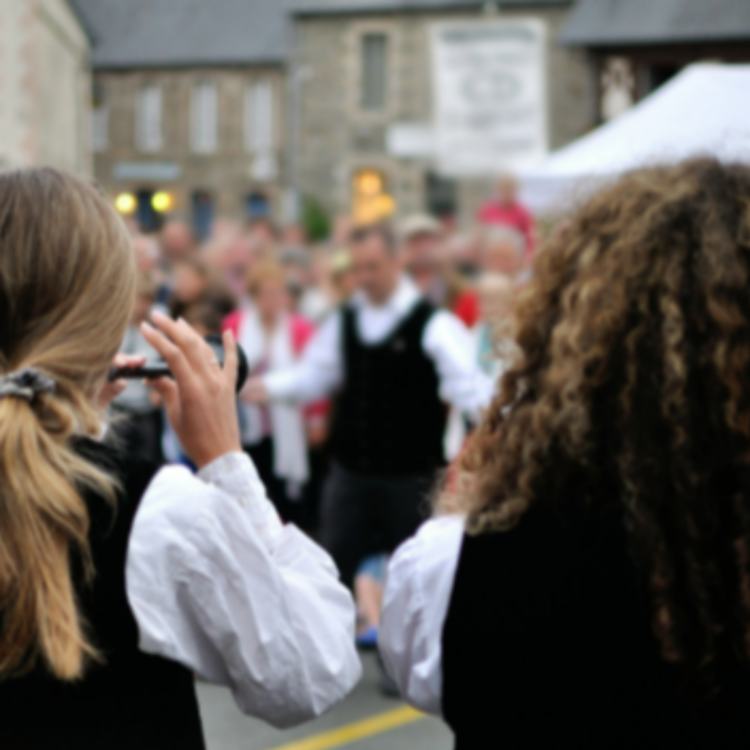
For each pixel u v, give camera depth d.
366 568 8.71
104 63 63.84
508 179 15.23
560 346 2.08
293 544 2.32
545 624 2.00
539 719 2.01
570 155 11.05
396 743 6.29
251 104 63.19
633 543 1.98
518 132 20.42
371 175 54.06
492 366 6.12
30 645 1.99
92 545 2.05
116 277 2.16
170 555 2.07
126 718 2.06
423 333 7.00
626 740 1.96
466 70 20.61
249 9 64.44
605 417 2.03
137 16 65.12
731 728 1.94
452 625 2.08
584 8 41.31
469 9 51.22
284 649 2.15
